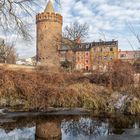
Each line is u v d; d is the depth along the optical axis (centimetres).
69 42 6003
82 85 2242
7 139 1062
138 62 2802
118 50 7394
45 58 6456
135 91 1922
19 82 1909
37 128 1266
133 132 1209
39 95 1850
